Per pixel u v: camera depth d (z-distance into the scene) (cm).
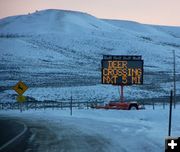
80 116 7906
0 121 6350
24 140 3609
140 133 4269
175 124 5484
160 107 10088
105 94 17662
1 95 16300
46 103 13538
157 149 2833
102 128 5075
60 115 8194
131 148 2944
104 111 8469
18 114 8575
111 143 3331
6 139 3519
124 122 6219
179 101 14000
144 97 16950
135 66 9369
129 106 9088
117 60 9406
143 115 7469
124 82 9400
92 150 2841
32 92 17600
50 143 3334
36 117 7525
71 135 4144
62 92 17875
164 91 18888
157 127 5053
